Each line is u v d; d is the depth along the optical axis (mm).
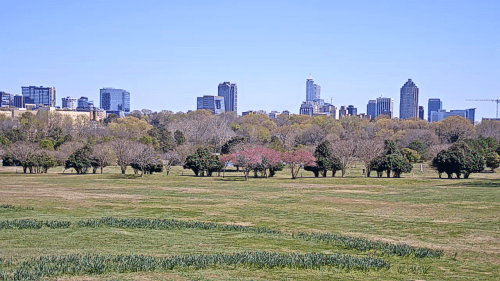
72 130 178500
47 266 24391
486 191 61875
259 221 41500
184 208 48625
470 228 38281
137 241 32062
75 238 32531
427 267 27156
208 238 33750
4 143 129125
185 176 92875
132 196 58906
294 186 73125
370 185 73750
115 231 35250
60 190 65562
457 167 84000
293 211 47281
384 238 34938
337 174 102562
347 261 27281
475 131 165125
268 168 96188
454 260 28891
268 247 31281
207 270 25109
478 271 26406
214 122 198500
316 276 24656
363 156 94688
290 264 26500
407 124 199250
